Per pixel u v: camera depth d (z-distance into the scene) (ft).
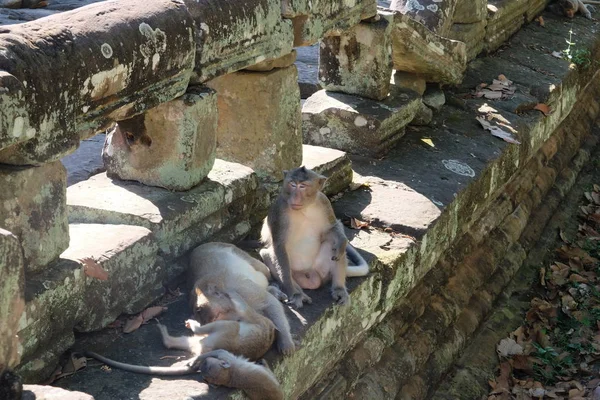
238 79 17.79
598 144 30.99
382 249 17.85
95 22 14.57
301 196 16.21
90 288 14.80
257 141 17.98
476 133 22.27
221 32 16.16
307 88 22.50
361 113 20.39
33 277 14.20
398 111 20.70
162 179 16.49
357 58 20.68
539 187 25.05
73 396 13.52
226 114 18.01
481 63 25.89
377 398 17.35
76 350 14.78
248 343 15.07
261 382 14.55
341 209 18.76
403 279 17.94
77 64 14.10
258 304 15.65
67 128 14.11
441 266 20.01
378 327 17.95
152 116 16.29
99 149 19.16
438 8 23.24
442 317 19.48
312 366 16.03
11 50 13.50
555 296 22.94
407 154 20.90
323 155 19.22
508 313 21.76
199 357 14.62
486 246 21.88
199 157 16.49
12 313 13.14
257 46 16.89
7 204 13.88
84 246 15.05
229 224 17.07
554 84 25.34
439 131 22.04
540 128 24.06
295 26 17.93
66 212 14.55
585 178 28.48
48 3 25.34
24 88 13.41
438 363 19.08
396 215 18.66
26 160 13.85
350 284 16.80
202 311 15.40
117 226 15.65
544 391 19.99
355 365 17.15
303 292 16.38
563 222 25.66
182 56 15.58
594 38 30.30
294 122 18.26
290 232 16.44
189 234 16.31
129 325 15.28
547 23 31.01
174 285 16.20
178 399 14.17
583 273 23.90
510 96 24.18
